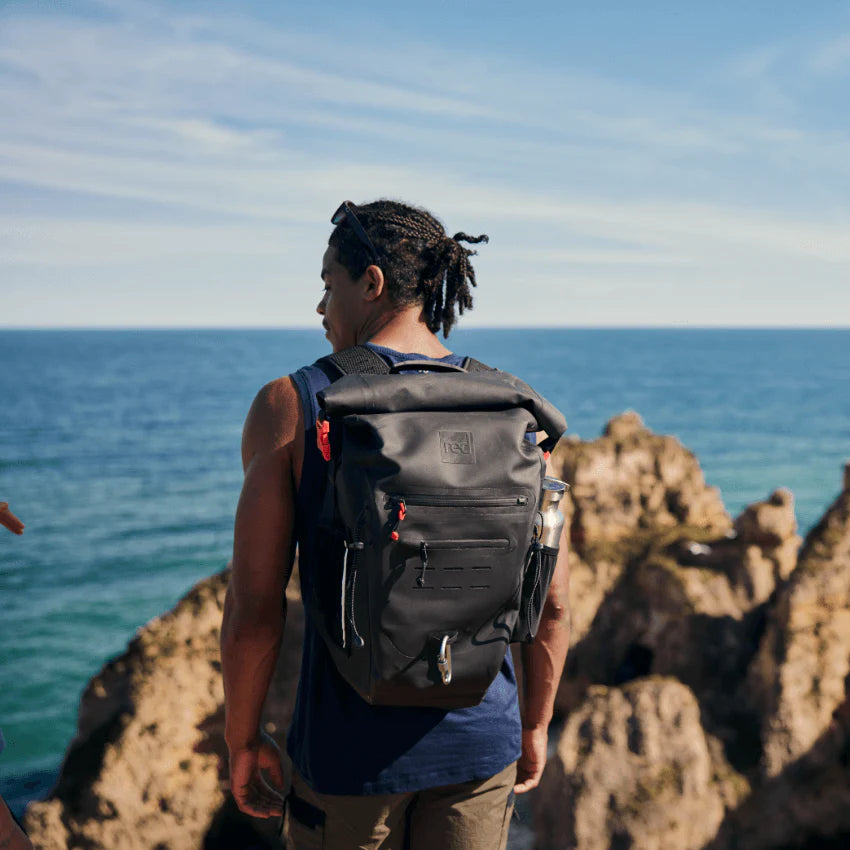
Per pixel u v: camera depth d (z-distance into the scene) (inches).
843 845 346.9
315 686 74.5
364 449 65.2
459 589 64.9
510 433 67.7
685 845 327.9
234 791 80.7
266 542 73.0
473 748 73.4
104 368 7150.6
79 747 374.9
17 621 1488.7
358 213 82.2
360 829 74.0
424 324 82.7
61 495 2620.6
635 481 490.6
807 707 358.0
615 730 340.8
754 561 431.8
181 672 377.7
